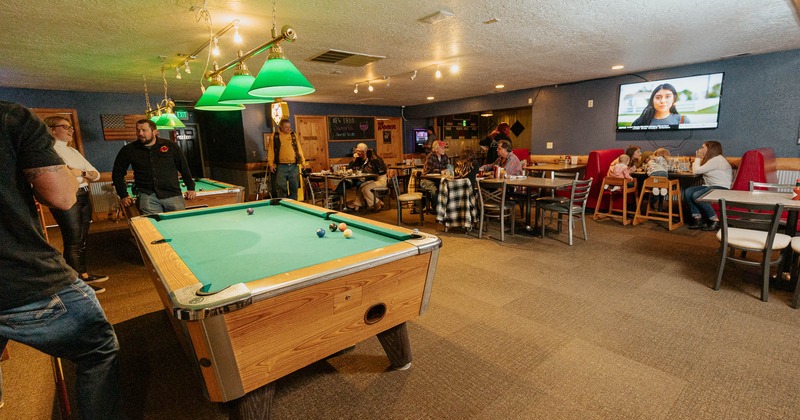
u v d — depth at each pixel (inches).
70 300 49.9
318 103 379.2
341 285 57.8
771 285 121.9
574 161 276.5
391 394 73.7
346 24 134.9
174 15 119.6
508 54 187.6
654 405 69.3
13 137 44.9
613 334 94.4
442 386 75.9
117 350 57.5
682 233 192.5
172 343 96.4
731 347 87.4
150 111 255.0
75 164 133.4
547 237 188.7
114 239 212.2
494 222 225.3
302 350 56.7
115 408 57.4
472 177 195.5
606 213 238.1
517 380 77.3
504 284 128.4
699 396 71.4
